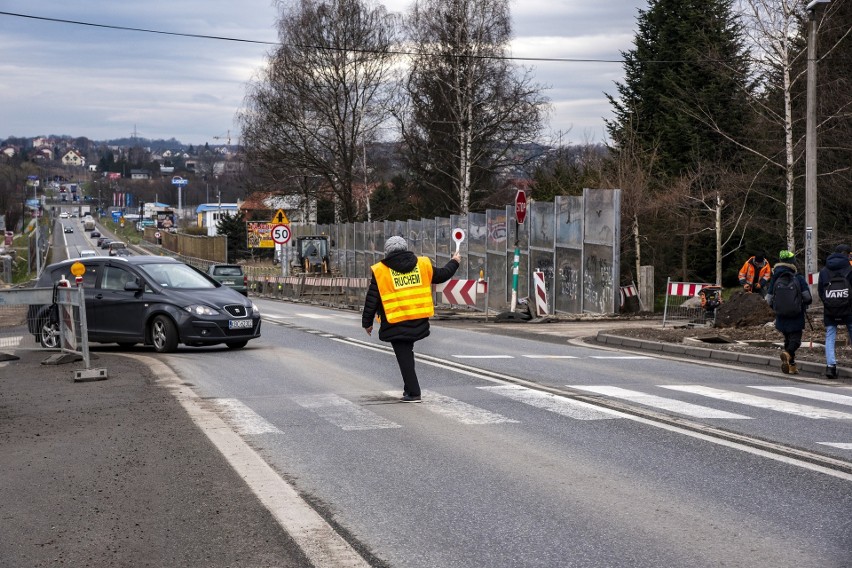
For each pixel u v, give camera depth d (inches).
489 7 1879.9
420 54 1951.3
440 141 2000.5
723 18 1793.8
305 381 518.3
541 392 468.1
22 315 665.6
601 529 232.5
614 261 974.4
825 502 257.4
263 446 337.4
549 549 217.0
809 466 301.4
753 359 610.5
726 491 269.9
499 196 2015.3
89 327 714.8
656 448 330.3
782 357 559.5
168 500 260.7
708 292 860.6
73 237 6540.4
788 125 1228.5
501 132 1893.5
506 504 256.7
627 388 485.1
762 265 829.2
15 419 402.9
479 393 465.4
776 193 1485.0
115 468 301.0
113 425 381.7
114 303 705.6
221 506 254.2
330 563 206.7
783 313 551.8
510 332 874.1
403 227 1537.9
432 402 436.8
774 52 1240.8
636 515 245.0
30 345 665.6
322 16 2106.3
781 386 501.4
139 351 715.4
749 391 478.0
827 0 879.7
